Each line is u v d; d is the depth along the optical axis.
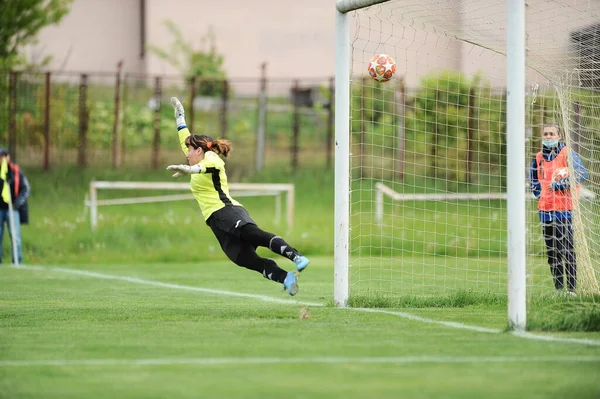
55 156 103.81
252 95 125.19
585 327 26.75
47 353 23.05
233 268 58.44
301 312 30.02
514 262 26.78
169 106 114.31
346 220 34.34
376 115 100.19
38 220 76.75
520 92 26.61
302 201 94.19
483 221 70.00
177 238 71.56
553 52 34.78
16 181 61.50
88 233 68.69
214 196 30.72
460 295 34.88
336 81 34.56
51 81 103.75
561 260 35.81
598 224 37.22
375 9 34.81
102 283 47.19
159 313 31.75
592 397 17.73
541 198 36.91
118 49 125.88
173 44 124.88
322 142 114.88
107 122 109.25
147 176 99.31
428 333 26.23
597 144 37.53
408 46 47.53
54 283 47.03
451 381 19.22
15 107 96.62
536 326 26.84
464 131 84.38
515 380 19.33
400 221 73.81
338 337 25.44
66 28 123.88
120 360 21.94
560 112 39.75
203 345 24.06
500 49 37.97
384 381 19.22
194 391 18.33
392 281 44.12
